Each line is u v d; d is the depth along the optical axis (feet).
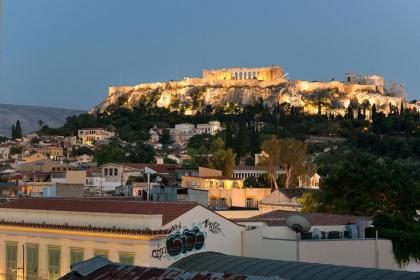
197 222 208.33
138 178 568.82
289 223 218.18
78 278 154.30
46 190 335.67
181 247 203.21
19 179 595.88
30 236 226.99
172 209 208.85
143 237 195.11
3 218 238.07
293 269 162.91
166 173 566.36
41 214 226.58
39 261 223.71
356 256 224.33
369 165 351.25
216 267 177.58
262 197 487.61
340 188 346.74
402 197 344.69
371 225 260.01
